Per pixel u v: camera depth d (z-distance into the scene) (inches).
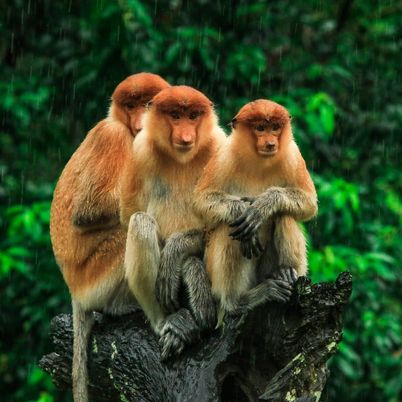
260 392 362.3
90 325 425.4
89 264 444.5
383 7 757.9
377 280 671.8
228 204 380.5
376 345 653.3
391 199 667.4
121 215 419.8
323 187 614.2
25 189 666.8
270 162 387.2
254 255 372.8
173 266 394.9
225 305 375.9
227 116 670.5
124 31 653.3
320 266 599.8
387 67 733.3
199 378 359.3
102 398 418.9
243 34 717.9
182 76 682.8
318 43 730.8
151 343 392.8
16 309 679.1
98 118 681.0
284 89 693.9
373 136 711.1
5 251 616.1
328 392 650.2
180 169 413.4
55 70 696.4
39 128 686.5
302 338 352.2
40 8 713.6
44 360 444.5
